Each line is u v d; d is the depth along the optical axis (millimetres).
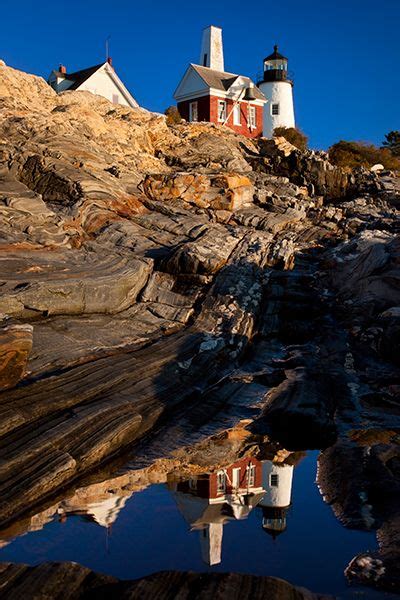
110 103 28641
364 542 6141
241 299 14797
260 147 33844
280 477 7859
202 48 53250
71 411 8359
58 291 11359
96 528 6348
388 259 15914
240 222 20234
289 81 52844
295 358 13062
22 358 8398
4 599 4793
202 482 7656
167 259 15195
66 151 20406
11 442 7363
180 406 10148
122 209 18375
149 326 12695
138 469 7992
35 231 14414
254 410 10344
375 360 13062
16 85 24266
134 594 4871
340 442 9000
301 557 5848
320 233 21219
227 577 5148
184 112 47062
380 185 29219
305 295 15852
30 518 6508
